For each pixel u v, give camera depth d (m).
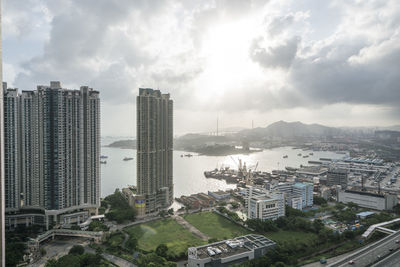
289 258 190.88
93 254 196.12
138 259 197.00
